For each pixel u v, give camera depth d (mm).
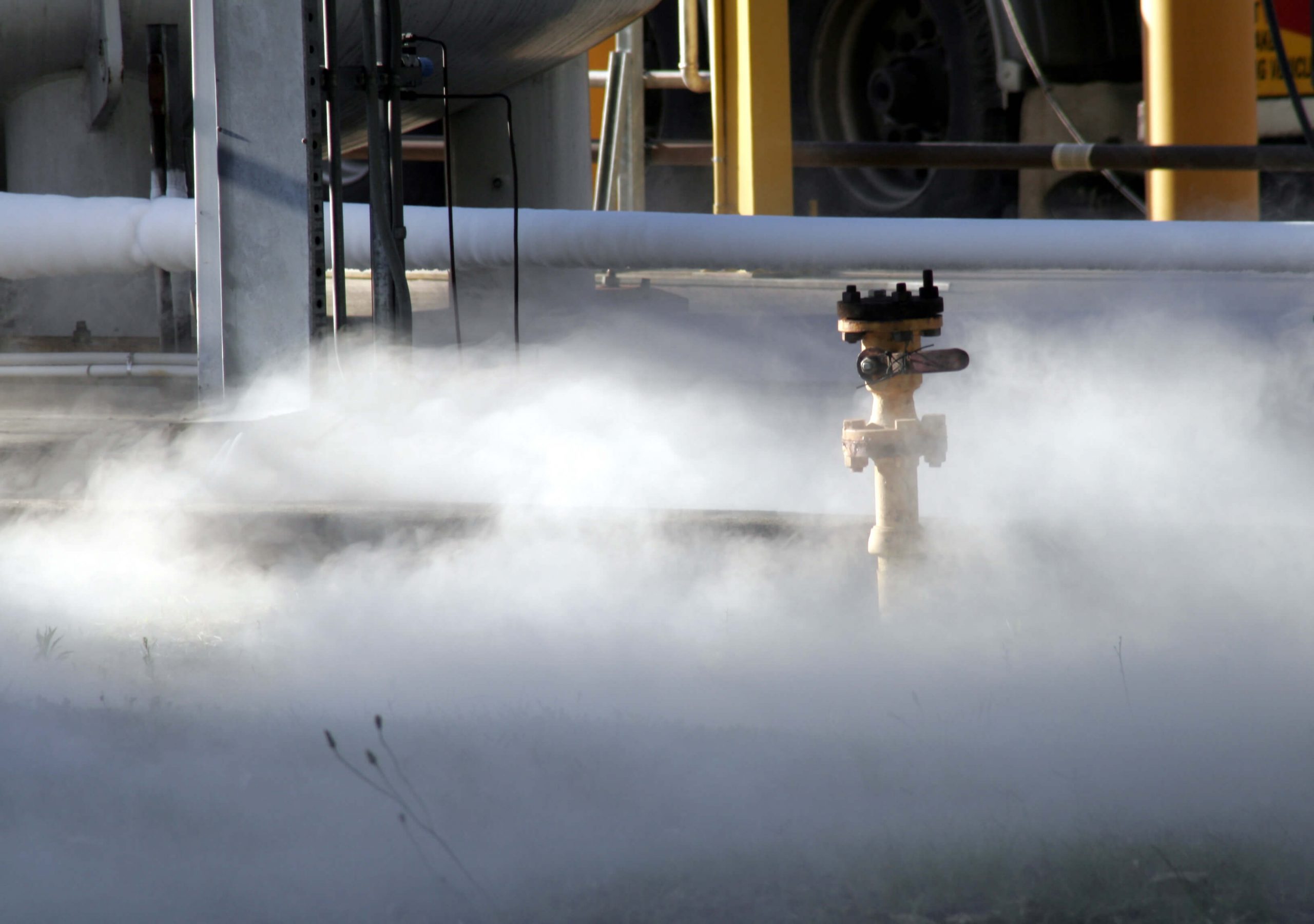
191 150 31953
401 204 20922
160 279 32031
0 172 35094
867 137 50844
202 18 21984
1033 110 47000
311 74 20078
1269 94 44938
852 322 13742
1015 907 8102
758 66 46938
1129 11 45625
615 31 38938
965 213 49812
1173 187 46094
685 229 29672
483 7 33031
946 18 47344
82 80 33875
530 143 39875
